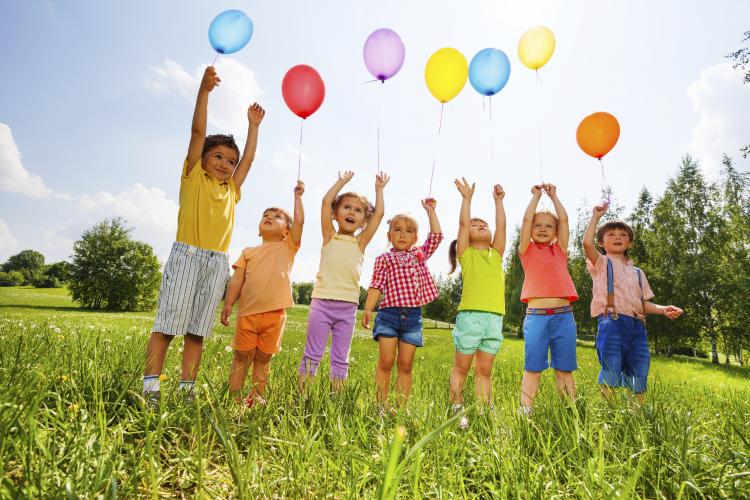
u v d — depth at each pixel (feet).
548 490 5.06
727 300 77.82
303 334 45.57
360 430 6.71
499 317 12.65
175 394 7.61
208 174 10.32
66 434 5.09
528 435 6.59
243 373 11.01
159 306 9.07
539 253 13.17
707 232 85.05
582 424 7.13
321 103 12.94
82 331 16.75
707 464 5.74
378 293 12.74
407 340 12.07
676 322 83.05
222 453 5.99
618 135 13.99
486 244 13.69
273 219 12.40
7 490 3.55
